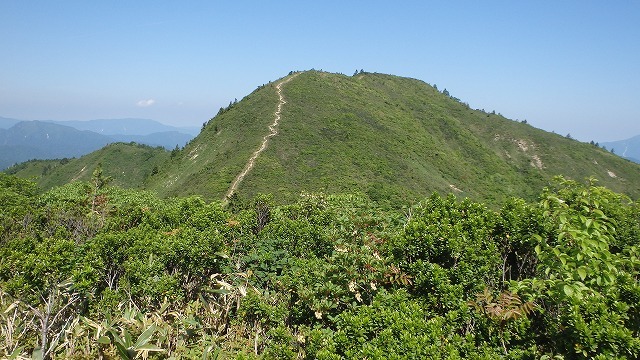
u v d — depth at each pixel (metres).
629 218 6.61
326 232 7.20
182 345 5.16
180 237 6.48
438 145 92.88
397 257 5.64
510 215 5.73
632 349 3.70
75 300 5.24
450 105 124.12
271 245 7.09
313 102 88.50
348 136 76.31
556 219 5.24
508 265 5.81
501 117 121.44
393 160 73.25
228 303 5.85
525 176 93.44
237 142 69.75
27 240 6.46
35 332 5.10
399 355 3.95
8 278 5.60
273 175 57.53
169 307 5.66
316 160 64.94
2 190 17.66
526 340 4.43
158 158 115.50
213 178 57.03
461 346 4.18
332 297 5.25
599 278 4.22
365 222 7.32
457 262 5.40
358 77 123.25
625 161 104.31
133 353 4.63
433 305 4.97
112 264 6.06
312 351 4.43
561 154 101.12
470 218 5.90
